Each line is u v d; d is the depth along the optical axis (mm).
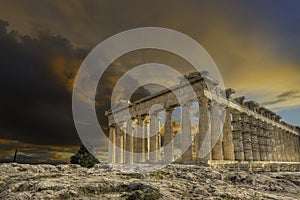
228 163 36469
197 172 23406
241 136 47969
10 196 12438
